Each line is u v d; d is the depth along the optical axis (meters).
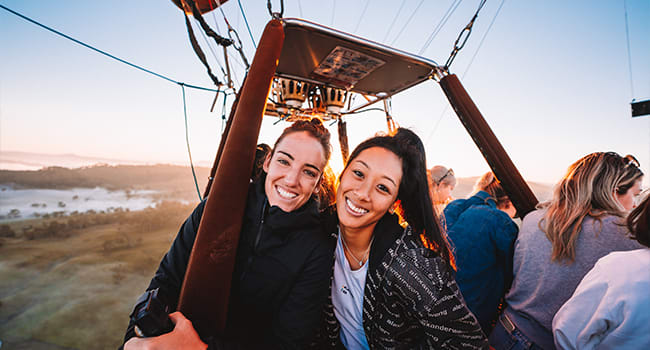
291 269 1.20
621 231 1.31
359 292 1.29
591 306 1.07
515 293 1.58
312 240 1.22
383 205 1.13
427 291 1.10
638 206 1.08
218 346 1.03
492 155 2.52
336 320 1.43
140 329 0.86
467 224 1.90
